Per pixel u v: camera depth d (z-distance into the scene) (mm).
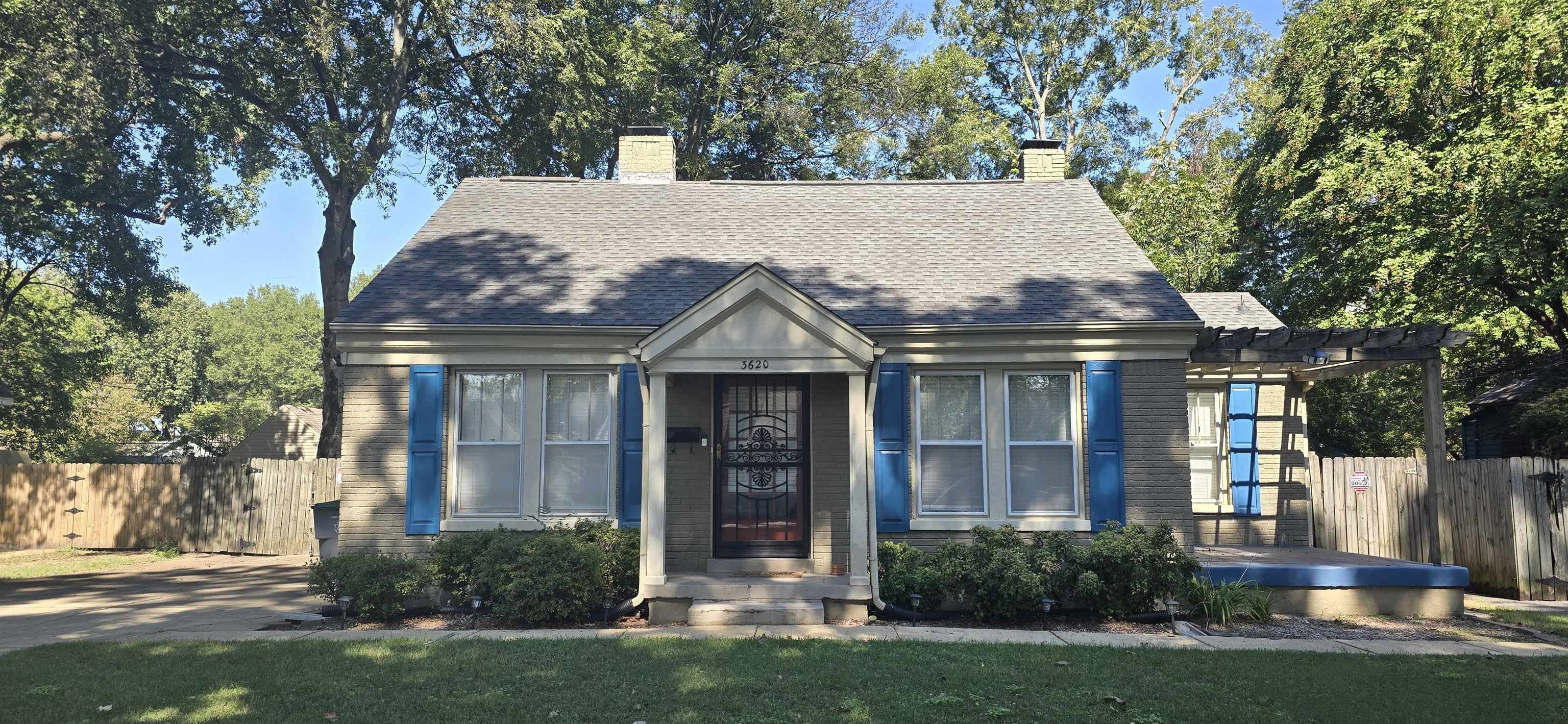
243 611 11430
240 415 61719
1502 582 12922
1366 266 18812
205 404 60750
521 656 8086
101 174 21594
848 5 32844
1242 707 6621
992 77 40906
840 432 11750
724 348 10289
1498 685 7289
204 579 15867
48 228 22531
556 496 11773
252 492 20438
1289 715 6441
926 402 11945
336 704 6645
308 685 7125
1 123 21891
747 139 34000
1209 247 24484
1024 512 11711
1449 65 17734
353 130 23906
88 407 40500
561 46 23016
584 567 9953
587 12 24516
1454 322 17859
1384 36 18859
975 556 10180
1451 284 18672
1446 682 7398
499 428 11828
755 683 7164
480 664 7797
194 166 23781
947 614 10406
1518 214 16031
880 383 11703
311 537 19797
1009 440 11781
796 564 11555
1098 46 39531
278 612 11305
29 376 28672
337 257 23516
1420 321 18141
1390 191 18047
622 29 26672
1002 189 15570
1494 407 19484
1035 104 39094
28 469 22312
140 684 7195
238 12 22266
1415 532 14188
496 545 10320
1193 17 39188
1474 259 16781
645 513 10375
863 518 10266
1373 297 20375
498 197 15234
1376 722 6328
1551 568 12398
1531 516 12562
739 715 6379
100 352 30016
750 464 11781
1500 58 17297
